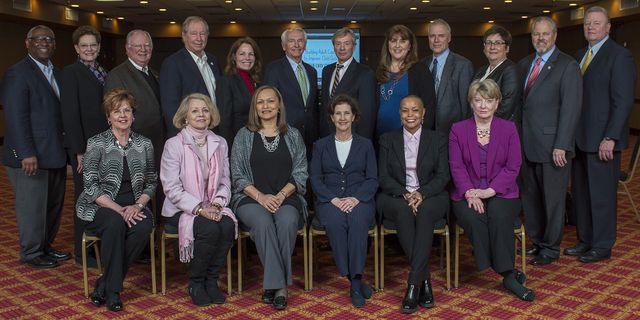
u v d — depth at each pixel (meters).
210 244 3.37
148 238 3.51
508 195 3.63
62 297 3.52
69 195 6.68
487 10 16.75
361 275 3.49
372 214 3.61
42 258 4.11
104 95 3.75
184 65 4.15
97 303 3.37
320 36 14.67
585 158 4.18
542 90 3.97
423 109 3.79
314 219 3.74
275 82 4.32
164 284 3.58
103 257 3.34
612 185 4.12
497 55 4.12
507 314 3.21
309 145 4.43
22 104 3.90
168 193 3.50
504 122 3.73
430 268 4.04
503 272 3.50
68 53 16.48
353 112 3.76
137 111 4.07
